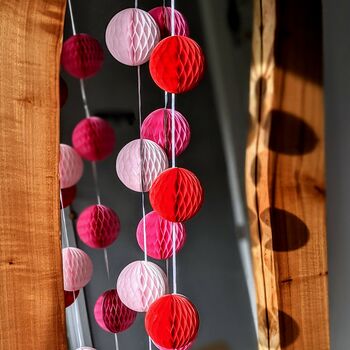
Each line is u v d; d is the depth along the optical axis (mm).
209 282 1272
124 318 953
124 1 1098
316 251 890
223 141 1252
